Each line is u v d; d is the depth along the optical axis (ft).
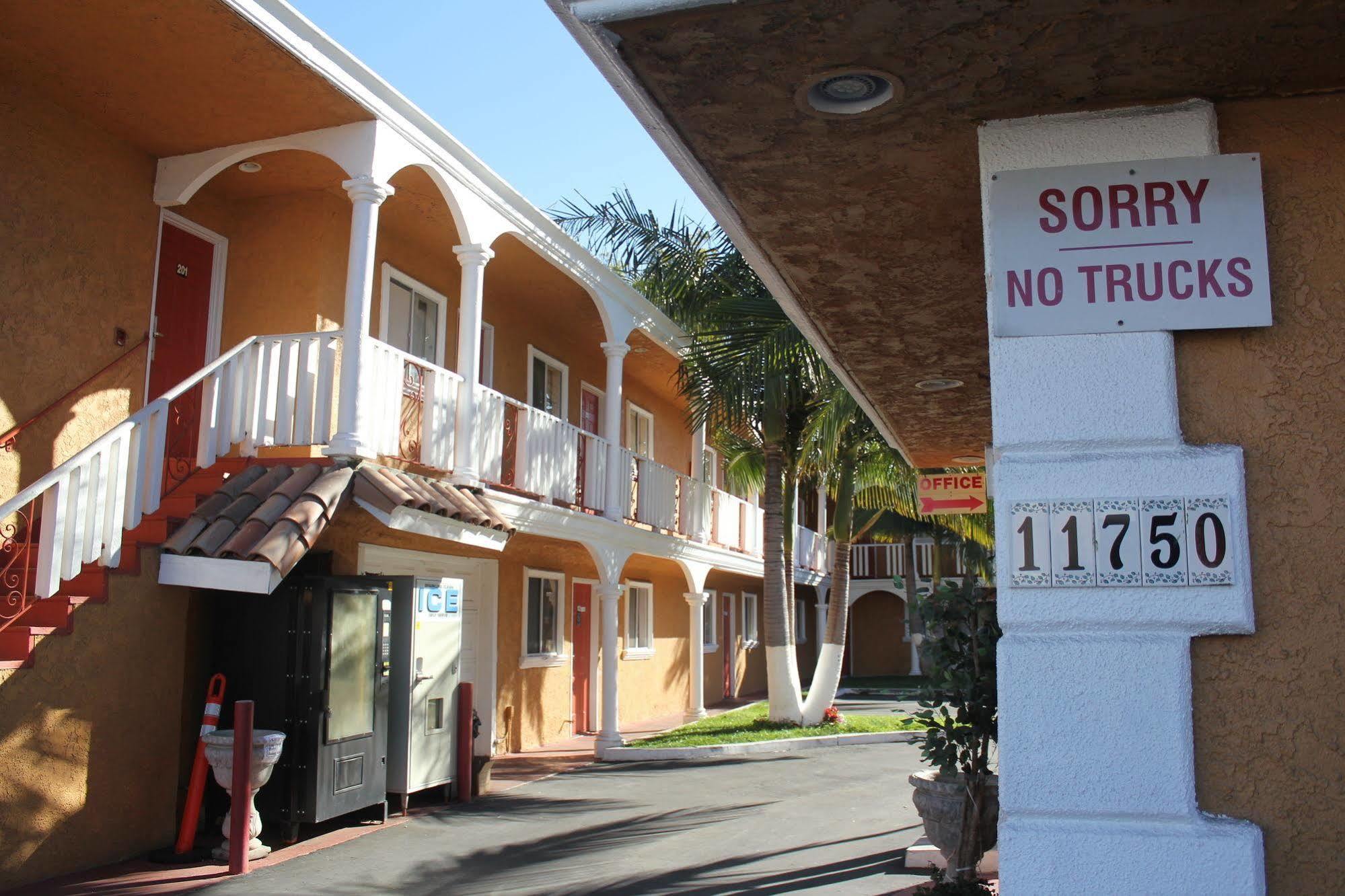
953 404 25.96
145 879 23.62
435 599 33.91
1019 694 10.13
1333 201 10.19
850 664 124.26
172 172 30.86
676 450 72.69
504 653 47.75
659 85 10.52
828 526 111.45
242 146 30.37
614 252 54.39
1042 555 10.25
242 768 25.07
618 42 9.73
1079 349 10.49
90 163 28.86
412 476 32.19
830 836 29.25
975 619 20.06
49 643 23.27
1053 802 9.94
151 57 25.70
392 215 37.91
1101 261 10.58
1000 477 10.49
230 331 34.73
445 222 38.63
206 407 28.58
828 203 13.62
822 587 99.35
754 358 42.14
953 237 14.85
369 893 23.17
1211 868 9.45
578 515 43.60
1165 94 10.53
